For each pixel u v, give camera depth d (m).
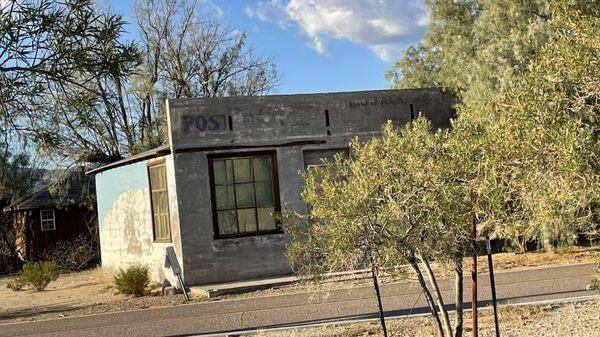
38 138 7.13
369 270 6.72
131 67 7.09
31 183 33.00
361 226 5.88
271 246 17.14
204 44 36.62
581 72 4.12
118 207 21.45
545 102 4.21
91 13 6.82
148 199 18.92
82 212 33.22
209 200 16.92
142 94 32.16
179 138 16.91
